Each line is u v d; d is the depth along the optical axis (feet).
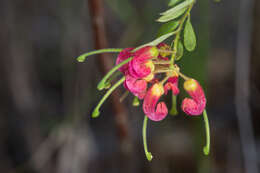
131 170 1.43
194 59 1.35
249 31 1.49
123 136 1.36
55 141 1.64
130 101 1.79
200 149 1.52
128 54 1.01
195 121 1.53
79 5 1.50
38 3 1.73
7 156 1.92
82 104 1.58
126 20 1.40
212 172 1.98
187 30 1.01
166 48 1.01
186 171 1.98
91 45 1.57
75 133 1.61
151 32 1.52
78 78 1.55
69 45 1.55
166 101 1.84
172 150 1.99
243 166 1.95
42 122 1.81
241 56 1.50
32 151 1.74
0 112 1.90
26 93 1.71
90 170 1.91
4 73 1.72
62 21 1.53
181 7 1.01
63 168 1.61
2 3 1.54
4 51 1.62
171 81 1.01
